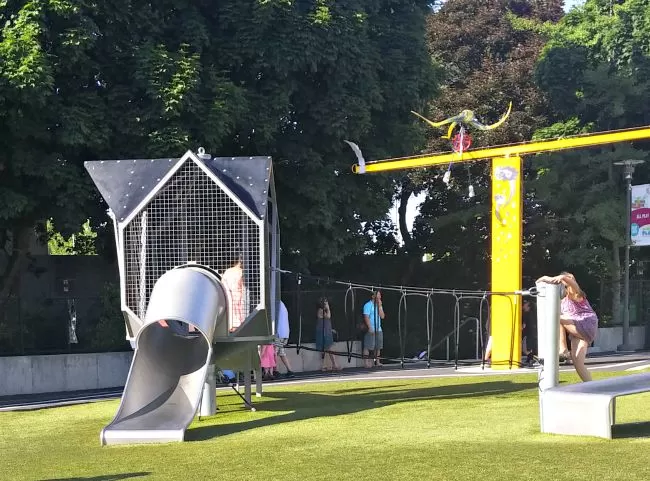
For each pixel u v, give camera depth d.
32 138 17.98
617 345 29.69
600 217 29.31
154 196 10.87
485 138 33.91
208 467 7.00
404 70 22.98
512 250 18.00
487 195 33.66
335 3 20.36
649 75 31.78
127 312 10.75
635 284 31.81
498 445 7.45
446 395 12.32
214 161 11.18
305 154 21.08
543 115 35.00
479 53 39.06
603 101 31.80
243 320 10.74
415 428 8.80
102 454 8.10
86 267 26.30
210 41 19.95
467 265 34.88
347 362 21.72
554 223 31.70
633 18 31.73
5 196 17.47
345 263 31.39
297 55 19.61
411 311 30.39
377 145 23.16
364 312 20.55
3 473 7.25
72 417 11.65
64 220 18.30
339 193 21.84
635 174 32.62
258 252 10.77
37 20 16.94
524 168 34.78
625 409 9.63
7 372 17.20
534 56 36.09
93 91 18.42
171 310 9.62
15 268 20.55
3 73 16.16
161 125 18.33
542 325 9.30
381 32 22.95
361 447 7.64
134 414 9.41
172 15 19.98
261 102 19.81
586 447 7.22
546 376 9.22
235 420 10.21
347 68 20.59
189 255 10.87
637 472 6.16
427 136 34.22
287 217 21.27
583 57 32.78
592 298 32.19
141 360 9.95
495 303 17.94
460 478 6.11
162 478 6.61
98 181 11.15
